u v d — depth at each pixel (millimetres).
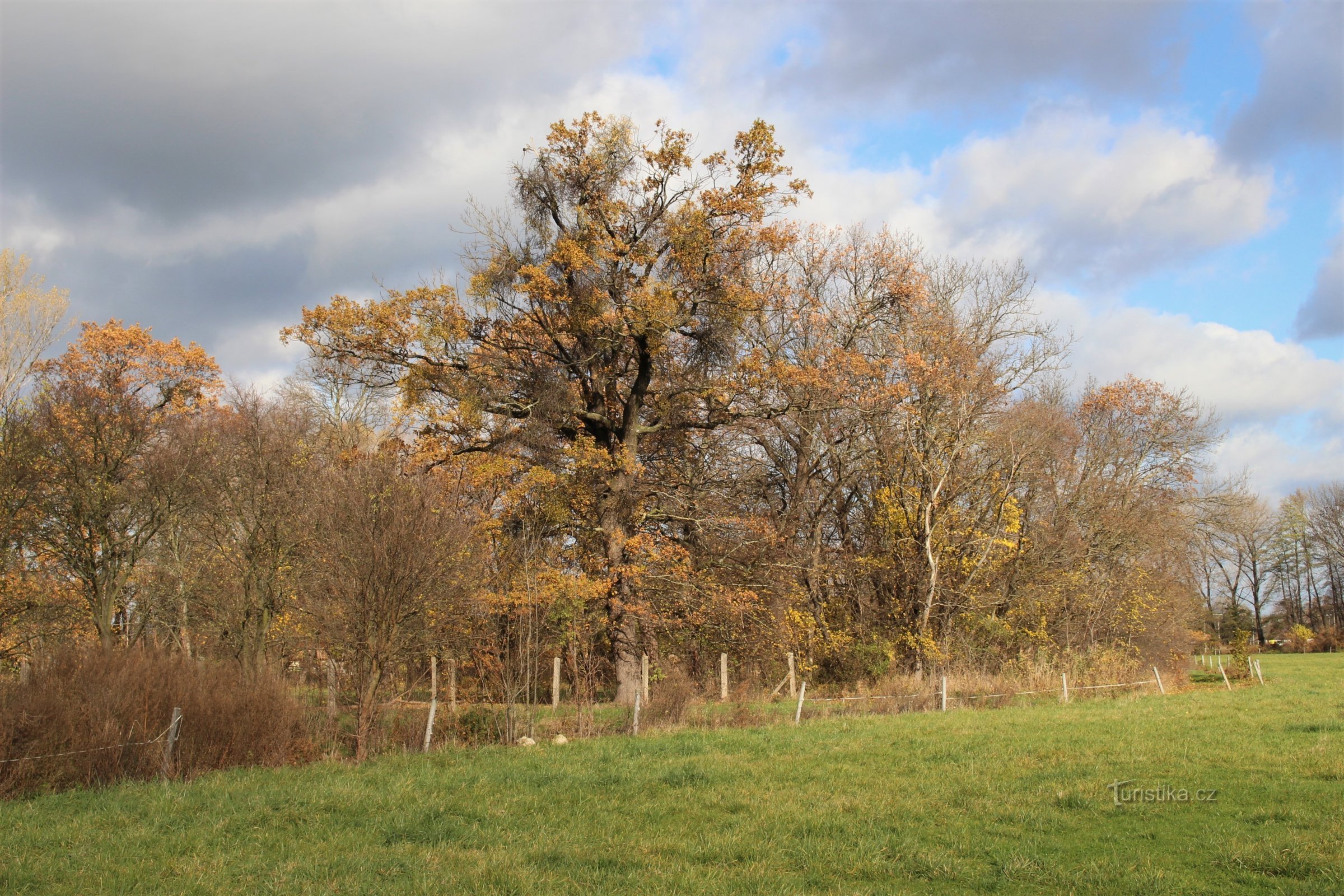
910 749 14492
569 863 8297
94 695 12578
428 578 15891
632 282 27641
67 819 10047
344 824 9852
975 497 33500
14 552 22250
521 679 18016
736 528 31469
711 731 17734
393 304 25625
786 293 34094
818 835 9227
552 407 26203
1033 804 10227
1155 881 7398
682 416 30375
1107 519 34406
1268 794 10320
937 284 35938
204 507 21594
